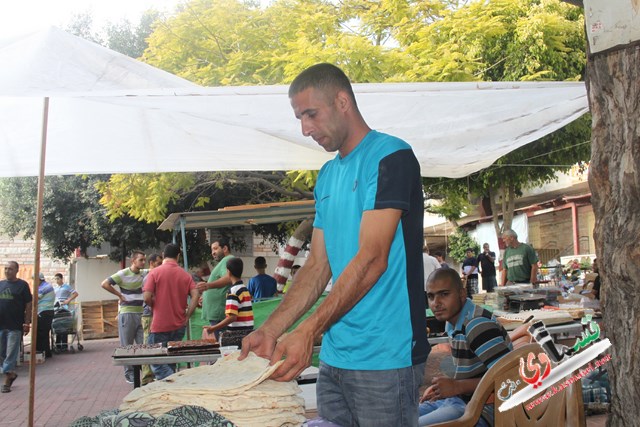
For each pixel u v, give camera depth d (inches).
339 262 95.9
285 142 247.8
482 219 1088.2
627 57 100.3
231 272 323.3
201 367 86.4
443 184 668.1
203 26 603.5
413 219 92.4
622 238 100.7
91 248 990.4
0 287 431.8
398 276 91.0
